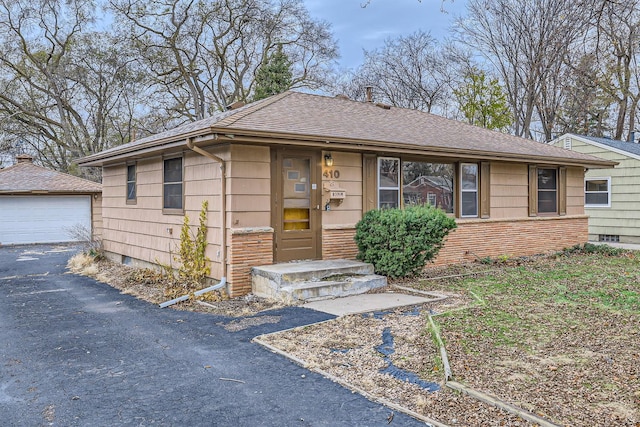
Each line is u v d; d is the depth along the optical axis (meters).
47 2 26.55
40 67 27.42
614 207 16.94
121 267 12.23
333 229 9.55
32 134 28.42
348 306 7.36
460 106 28.64
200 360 5.22
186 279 9.17
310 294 7.78
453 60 28.59
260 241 8.55
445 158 11.38
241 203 8.34
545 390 4.13
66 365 5.17
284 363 5.06
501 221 12.45
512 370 4.61
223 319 6.96
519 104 25.72
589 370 4.58
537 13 21.19
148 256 11.33
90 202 20.89
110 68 27.36
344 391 4.32
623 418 3.59
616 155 16.81
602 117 25.50
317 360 5.09
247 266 8.41
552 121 24.19
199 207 9.10
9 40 26.53
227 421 3.79
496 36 24.33
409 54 31.14
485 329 6.02
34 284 10.62
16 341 6.13
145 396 4.30
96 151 29.66
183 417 3.88
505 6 22.62
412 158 10.88
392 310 7.12
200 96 28.72
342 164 9.73
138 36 26.34
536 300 7.66
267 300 7.94
